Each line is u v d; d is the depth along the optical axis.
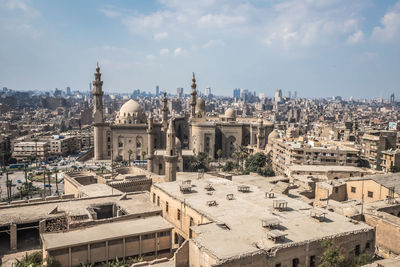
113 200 72.81
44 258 46.31
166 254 52.59
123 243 49.22
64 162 195.50
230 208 56.69
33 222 60.44
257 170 154.38
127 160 196.12
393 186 72.75
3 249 59.06
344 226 48.62
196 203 59.62
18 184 149.00
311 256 43.03
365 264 43.72
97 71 194.88
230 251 39.41
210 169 177.62
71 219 58.28
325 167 106.75
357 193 78.62
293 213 54.34
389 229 55.22
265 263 39.59
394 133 164.88
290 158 146.38
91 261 47.03
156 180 107.06
